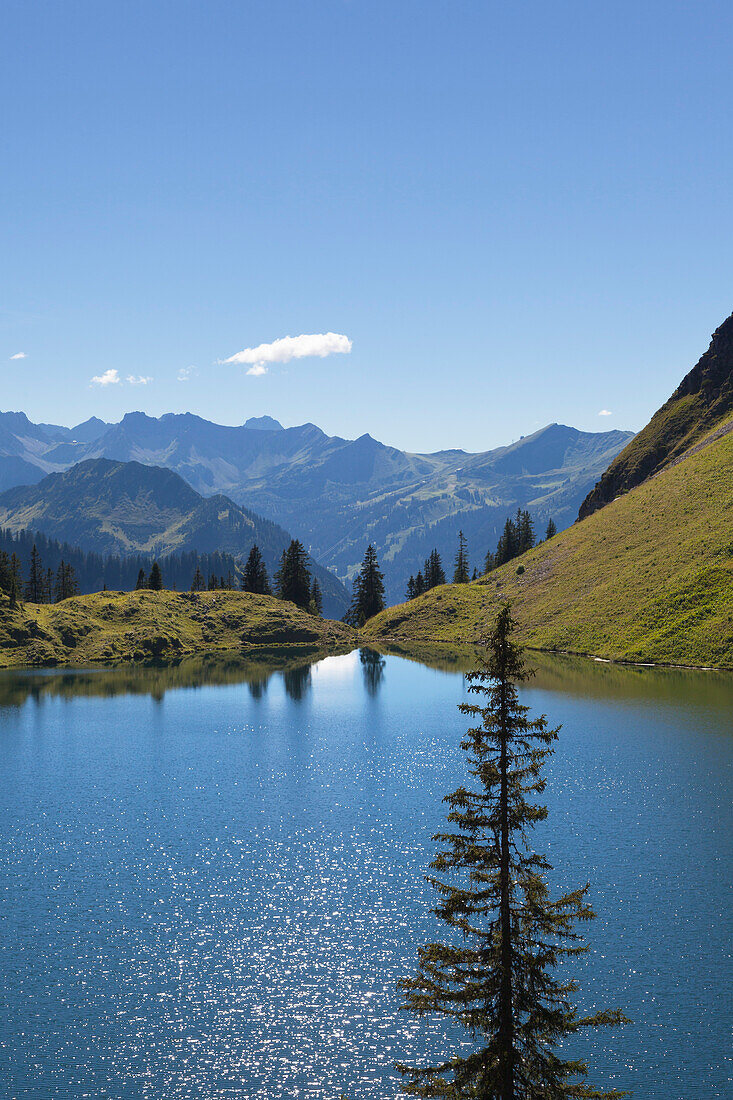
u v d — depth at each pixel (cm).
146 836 5797
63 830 5938
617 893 4644
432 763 7938
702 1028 3475
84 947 4191
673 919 4347
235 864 5247
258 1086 3158
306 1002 3706
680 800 6278
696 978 3819
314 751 8519
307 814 6272
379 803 6556
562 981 3797
